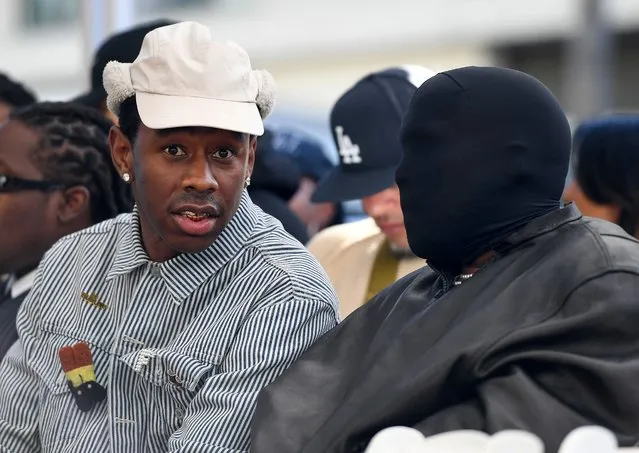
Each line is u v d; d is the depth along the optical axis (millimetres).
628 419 4828
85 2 11578
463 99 5395
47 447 6348
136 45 8898
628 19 30844
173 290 6098
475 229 5418
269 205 9938
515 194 5371
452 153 5383
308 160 12352
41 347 6602
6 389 6652
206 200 5848
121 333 6172
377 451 4582
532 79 5445
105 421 6203
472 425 4957
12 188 7902
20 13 34781
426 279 5828
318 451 5184
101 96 9211
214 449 5621
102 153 8156
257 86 6109
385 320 5664
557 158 5402
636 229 8414
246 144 5973
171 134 5809
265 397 5613
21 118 8086
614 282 4980
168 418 6035
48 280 6691
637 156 8297
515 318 5066
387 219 8258
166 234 5922
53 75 34344
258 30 33875
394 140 8273
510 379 4914
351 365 5660
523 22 30609
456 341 5070
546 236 5305
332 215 12430
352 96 8469
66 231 8047
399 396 5078
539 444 4375
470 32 31500
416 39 32125
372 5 32688
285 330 5852
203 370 5875
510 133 5336
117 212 8273
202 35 5965
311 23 33312
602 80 24547
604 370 4824
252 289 6012
